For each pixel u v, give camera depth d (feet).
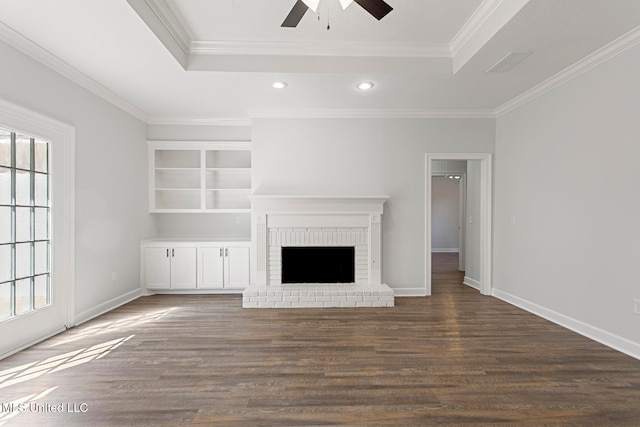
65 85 10.51
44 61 9.58
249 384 7.27
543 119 11.96
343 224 14.56
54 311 10.23
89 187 11.78
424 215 15.14
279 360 8.47
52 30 8.35
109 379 7.48
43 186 9.89
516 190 13.58
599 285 9.64
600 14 7.58
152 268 15.37
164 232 17.04
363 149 14.99
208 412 6.26
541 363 8.29
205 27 9.75
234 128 16.26
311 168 14.96
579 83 10.32
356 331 10.56
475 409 6.38
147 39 8.78
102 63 10.20
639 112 8.45
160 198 16.97
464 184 21.91
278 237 14.53
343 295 13.37
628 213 8.76
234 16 9.14
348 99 13.44
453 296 15.08
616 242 9.11
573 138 10.58
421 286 15.17
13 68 8.65
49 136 9.93
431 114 14.94
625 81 8.79
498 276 14.89
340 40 10.54
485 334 10.29
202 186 16.22
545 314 11.87
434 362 8.35
